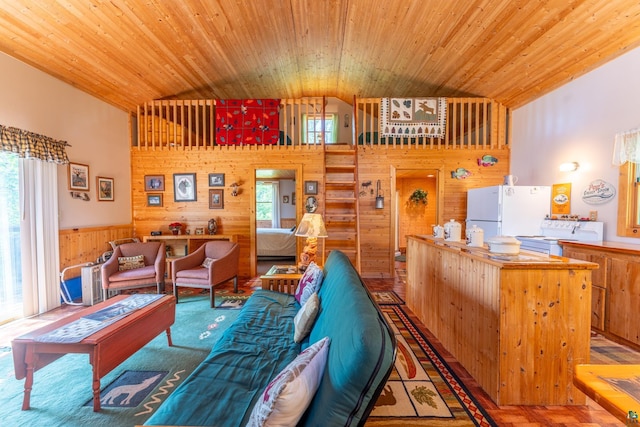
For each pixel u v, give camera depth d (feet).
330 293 6.08
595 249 9.75
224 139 17.60
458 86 16.55
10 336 9.60
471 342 7.30
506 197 13.61
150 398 6.35
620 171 10.50
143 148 17.44
